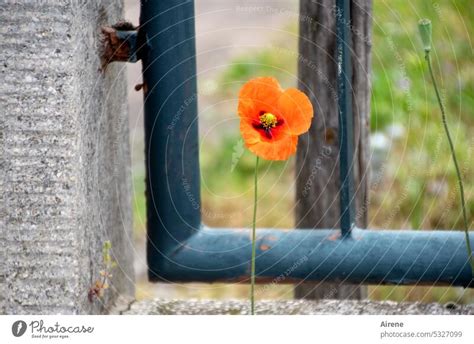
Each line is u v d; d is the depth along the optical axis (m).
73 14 2.02
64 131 2.03
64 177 2.03
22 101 2.02
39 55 2.02
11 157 2.03
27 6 2.01
